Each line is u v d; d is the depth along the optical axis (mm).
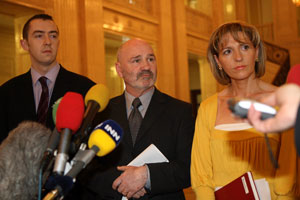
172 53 12203
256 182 2064
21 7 7480
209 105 2367
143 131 2633
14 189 1153
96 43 8922
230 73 2246
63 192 1126
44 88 2746
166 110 2709
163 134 2615
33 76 2836
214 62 2410
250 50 2211
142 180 2355
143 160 2457
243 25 2240
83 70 8656
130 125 2727
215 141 2221
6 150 1217
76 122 1226
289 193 1967
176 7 12641
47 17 2939
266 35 17844
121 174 2430
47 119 2648
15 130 1296
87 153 1277
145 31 11219
